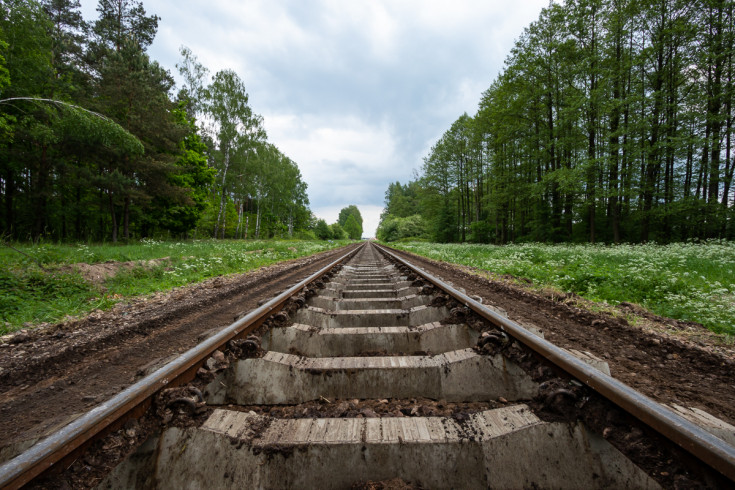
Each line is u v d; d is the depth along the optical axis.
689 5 16.20
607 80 17.64
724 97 16.33
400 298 4.19
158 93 20.61
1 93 14.30
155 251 11.77
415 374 1.98
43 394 2.12
